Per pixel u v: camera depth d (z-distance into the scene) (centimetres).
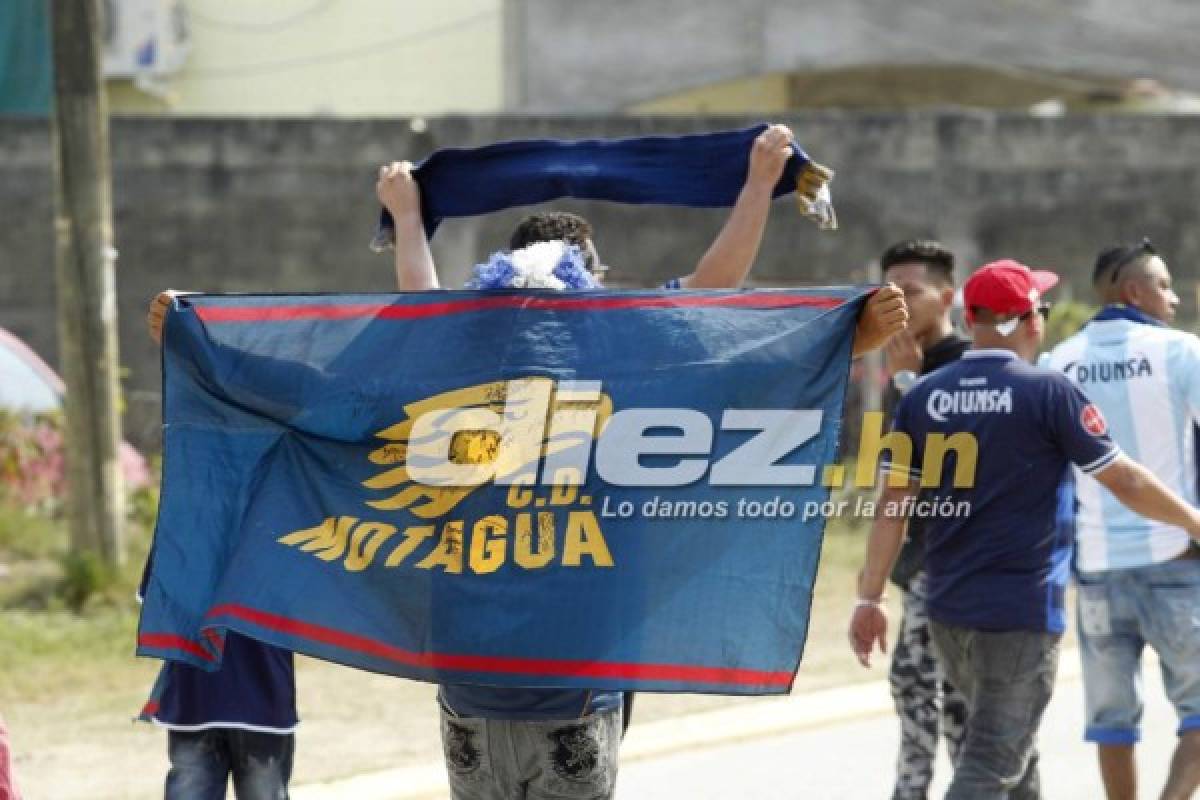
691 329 871
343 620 863
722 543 858
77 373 2245
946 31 4853
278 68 5594
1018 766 1050
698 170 987
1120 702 1188
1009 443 1048
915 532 1214
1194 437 1168
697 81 4962
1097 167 3622
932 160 3616
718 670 852
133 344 3622
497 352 879
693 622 856
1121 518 1167
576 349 873
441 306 891
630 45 4991
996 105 5697
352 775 1475
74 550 2262
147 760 1539
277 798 983
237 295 912
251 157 3619
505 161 1015
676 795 1435
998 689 1051
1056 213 3625
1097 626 1189
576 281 905
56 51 2228
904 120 3609
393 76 5578
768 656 852
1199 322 3594
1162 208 3628
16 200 3606
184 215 3628
